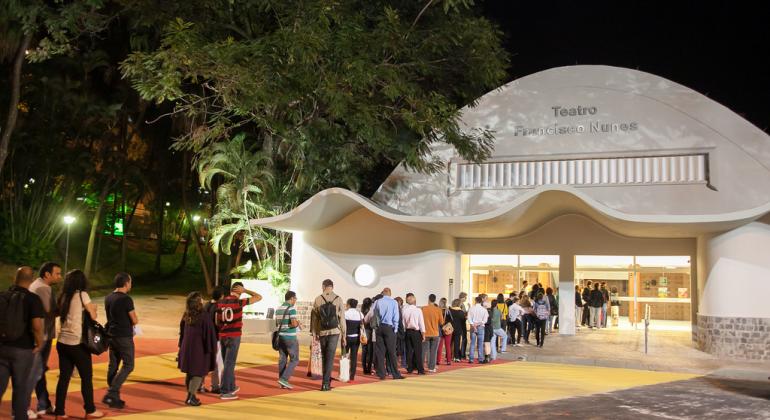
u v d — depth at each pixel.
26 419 7.89
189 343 10.38
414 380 13.84
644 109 21.83
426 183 23.80
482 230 22.03
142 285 42.84
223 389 10.98
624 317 24.36
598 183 22.12
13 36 25.38
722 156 20.92
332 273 22.89
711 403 11.61
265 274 23.69
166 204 47.81
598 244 23.17
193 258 53.28
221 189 23.86
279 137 24.64
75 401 10.39
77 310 9.05
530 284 24.17
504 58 23.05
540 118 22.83
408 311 14.79
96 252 43.78
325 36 19.50
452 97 25.62
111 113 31.81
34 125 31.80
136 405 10.30
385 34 20.28
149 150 40.56
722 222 18.02
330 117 23.70
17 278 8.05
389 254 22.44
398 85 20.72
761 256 18.47
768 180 20.38
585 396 12.17
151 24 21.47
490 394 12.20
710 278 19.25
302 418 9.64
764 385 14.25
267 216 23.97
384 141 21.94
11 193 33.28
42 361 9.02
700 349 19.61
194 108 22.31
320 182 25.36
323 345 12.22
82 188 35.81
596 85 22.39
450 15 22.23
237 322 11.15
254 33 23.03
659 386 13.70
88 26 21.97
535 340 21.88
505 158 23.02
